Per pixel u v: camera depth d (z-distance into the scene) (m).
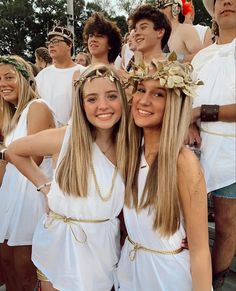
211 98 2.06
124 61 3.65
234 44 2.04
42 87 3.67
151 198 1.57
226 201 2.14
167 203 1.53
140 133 1.67
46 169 2.31
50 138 1.77
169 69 1.48
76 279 1.71
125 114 1.68
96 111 1.62
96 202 1.67
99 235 1.72
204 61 2.18
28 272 2.35
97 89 1.61
